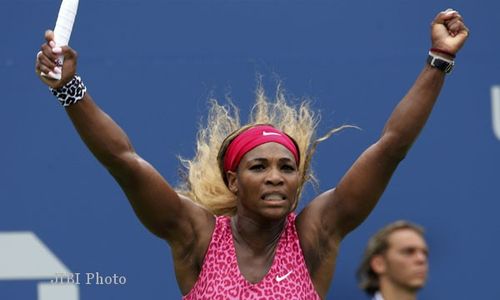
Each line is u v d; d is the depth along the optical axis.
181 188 10.24
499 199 13.71
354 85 13.80
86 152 13.46
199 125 13.55
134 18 13.65
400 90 13.78
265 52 13.74
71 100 8.60
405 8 13.88
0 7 13.56
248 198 8.80
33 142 13.43
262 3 13.78
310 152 9.81
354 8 13.84
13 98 13.47
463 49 13.91
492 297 13.57
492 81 13.88
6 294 13.21
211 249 8.94
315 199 9.20
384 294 11.75
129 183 8.80
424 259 11.71
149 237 13.40
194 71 13.67
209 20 13.73
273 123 10.13
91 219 13.38
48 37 8.35
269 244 8.94
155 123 13.58
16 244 13.28
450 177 13.73
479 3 13.97
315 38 13.80
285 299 8.73
